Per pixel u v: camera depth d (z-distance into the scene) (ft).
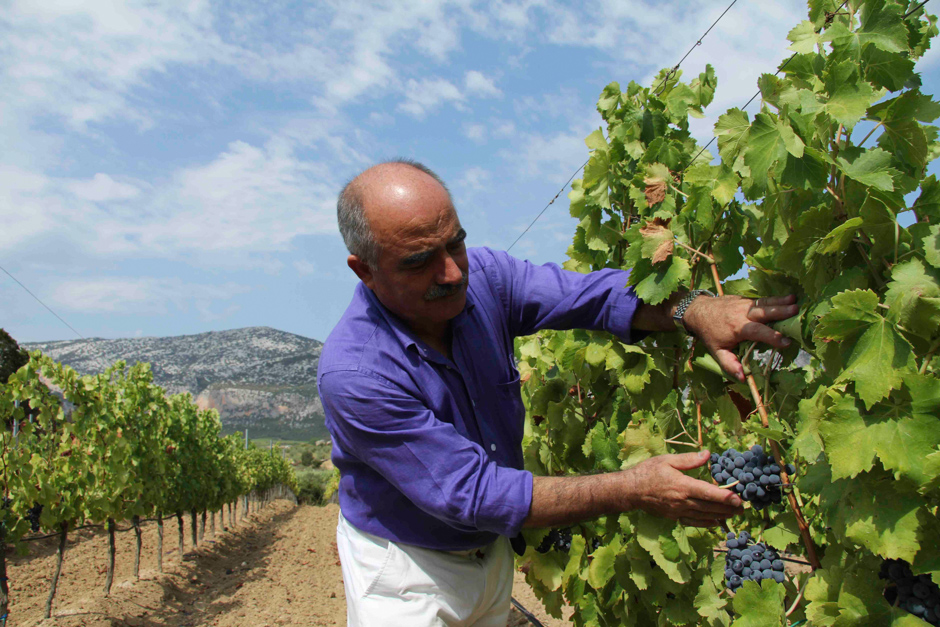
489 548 8.03
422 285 6.45
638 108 10.58
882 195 4.99
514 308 8.04
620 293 7.47
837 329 4.94
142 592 29.78
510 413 7.93
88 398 29.58
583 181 10.64
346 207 6.66
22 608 27.07
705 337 6.53
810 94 5.61
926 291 4.64
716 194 6.96
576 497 6.14
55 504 25.13
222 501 56.18
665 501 5.82
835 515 5.22
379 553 7.44
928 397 4.56
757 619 5.86
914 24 6.26
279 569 40.14
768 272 6.23
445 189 6.70
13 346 76.02
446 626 7.49
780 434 5.49
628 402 10.01
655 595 8.65
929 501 4.87
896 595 5.24
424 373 7.04
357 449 6.98
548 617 17.67
